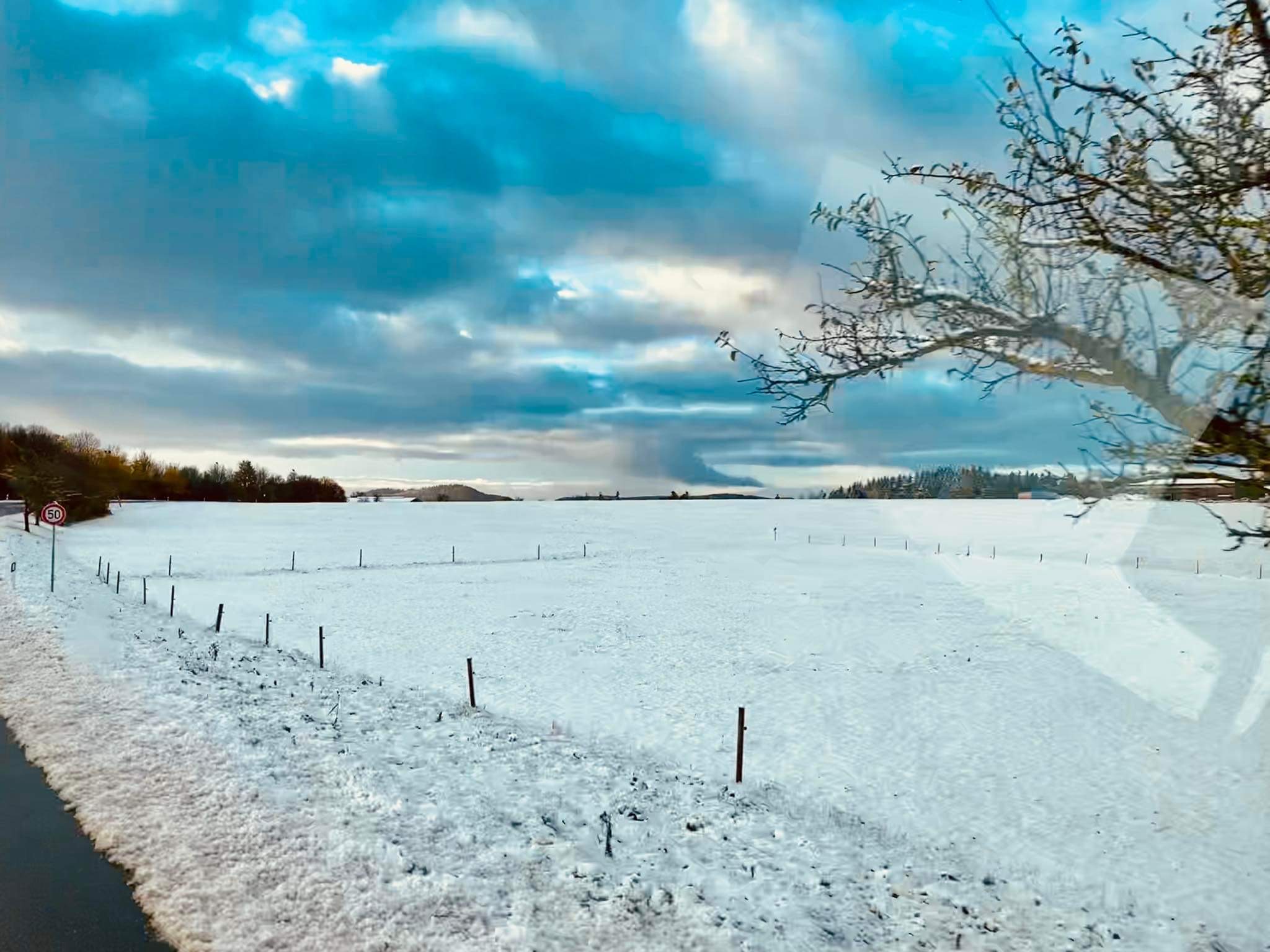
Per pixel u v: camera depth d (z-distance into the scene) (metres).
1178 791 7.82
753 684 15.26
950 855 7.19
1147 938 5.60
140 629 14.38
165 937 4.38
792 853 6.42
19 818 5.78
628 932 4.85
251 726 8.20
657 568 35.94
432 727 9.55
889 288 1.85
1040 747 10.06
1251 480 1.67
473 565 37.97
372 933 4.59
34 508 44.41
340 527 60.09
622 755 9.89
